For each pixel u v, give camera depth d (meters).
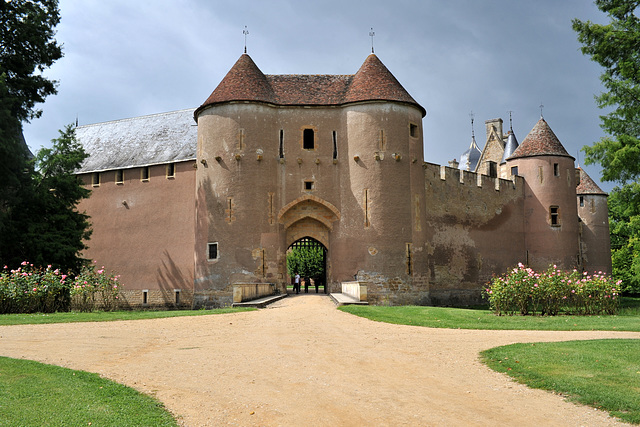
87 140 37.72
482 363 9.59
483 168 54.31
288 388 7.83
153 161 33.28
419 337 12.73
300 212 28.22
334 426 6.30
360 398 7.37
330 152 28.48
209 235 27.19
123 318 16.78
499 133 55.44
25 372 8.41
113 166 34.41
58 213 27.30
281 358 9.91
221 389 7.78
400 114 27.94
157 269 31.97
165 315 17.66
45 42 27.55
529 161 39.56
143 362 9.58
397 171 27.44
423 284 27.70
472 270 35.22
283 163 28.14
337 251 27.72
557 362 9.22
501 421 6.50
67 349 10.87
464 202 35.28
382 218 26.91
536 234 38.78
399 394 7.58
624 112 26.61
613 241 50.00
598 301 19.42
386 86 28.17
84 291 21.41
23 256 26.22
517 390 7.85
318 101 28.77
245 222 26.70
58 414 6.39
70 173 28.66
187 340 12.18
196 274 27.70
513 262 38.09
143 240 32.69
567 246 38.44
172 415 6.60
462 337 12.75
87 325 15.04
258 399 7.29
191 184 31.69
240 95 27.64
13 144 23.73
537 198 39.00
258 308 19.77
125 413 6.52
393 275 26.61
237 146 27.28
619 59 26.45
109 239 33.75
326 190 28.19
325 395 7.49
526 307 18.91
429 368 9.18
